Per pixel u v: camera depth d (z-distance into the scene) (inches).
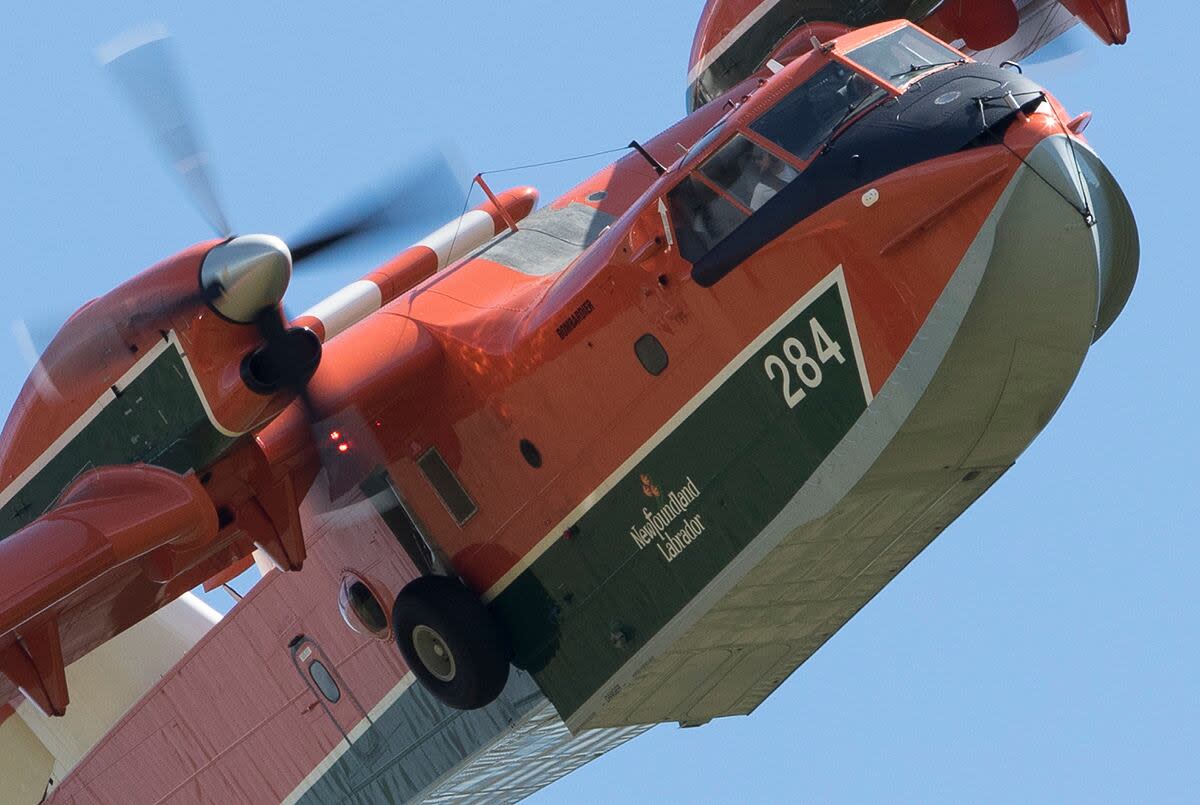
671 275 2297.0
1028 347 2135.8
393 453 2632.9
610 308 2358.5
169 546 2429.9
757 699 2709.2
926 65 2251.5
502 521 2539.4
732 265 2240.4
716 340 2276.1
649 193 2331.4
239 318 2300.7
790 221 2190.0
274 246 2283.5
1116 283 2268.7
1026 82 2146.9
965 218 2074.3
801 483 2246.6
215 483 2488.9
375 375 2534.5
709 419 2304.4
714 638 2440.9
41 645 2509.8
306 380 2364.7
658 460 2359.7
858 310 2155.5
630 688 2474.2
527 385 2464.3
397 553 2689.5
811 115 2231.8
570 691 2524.6
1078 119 2162.9
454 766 2731.3
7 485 2522.1
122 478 2411.4
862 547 2396.7
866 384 2166.6
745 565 2305.6
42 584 2284.7
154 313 2314.2
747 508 2298.2
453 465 2576.3
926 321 2112.5
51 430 2463.1
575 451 2436.0
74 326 2369.6
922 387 2128.4
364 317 2741.1
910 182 2101.4
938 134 2112.5
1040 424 2269.9
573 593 2486.5
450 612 2554.1
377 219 2522.1
